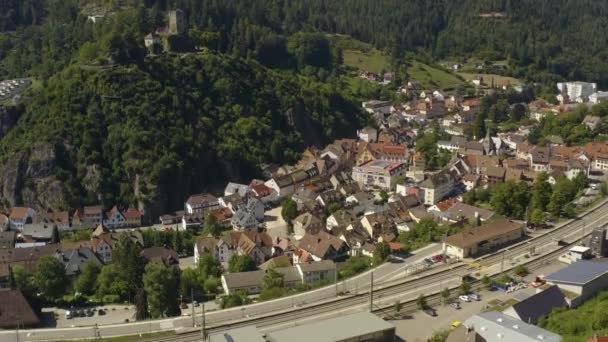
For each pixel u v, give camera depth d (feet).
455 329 378.73
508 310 402.31
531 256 529.45
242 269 590.55
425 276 496.23
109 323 467.52
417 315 433.89
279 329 410.72
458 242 540.93
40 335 430.61
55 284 545.44
